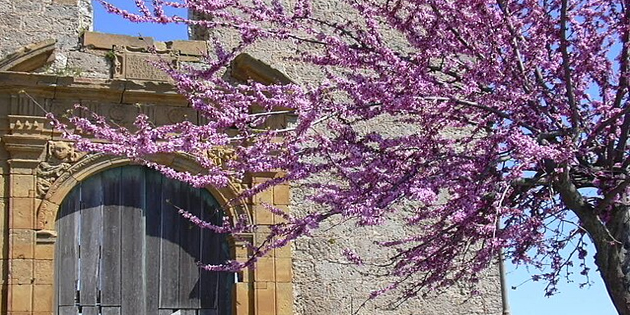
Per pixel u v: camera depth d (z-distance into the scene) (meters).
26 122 10.41
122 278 10.63
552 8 7.67
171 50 11.25
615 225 7.10
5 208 10.24
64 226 10.51
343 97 10.57
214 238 11.09
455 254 8.13
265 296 10.77
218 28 11.57
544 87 7.36
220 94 6.71
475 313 11.52
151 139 6.43
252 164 6.71
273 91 6.85
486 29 7.19
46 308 10.08
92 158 10.63
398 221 11.53
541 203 7.75
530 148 6.38
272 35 6.99
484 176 6.80
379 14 7.32
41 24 10.95
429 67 7.18
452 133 10.56
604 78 7.83
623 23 7.37
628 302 6.78
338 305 11.08
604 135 7.38
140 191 10.93
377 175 6.73
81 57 10.92
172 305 10.77
